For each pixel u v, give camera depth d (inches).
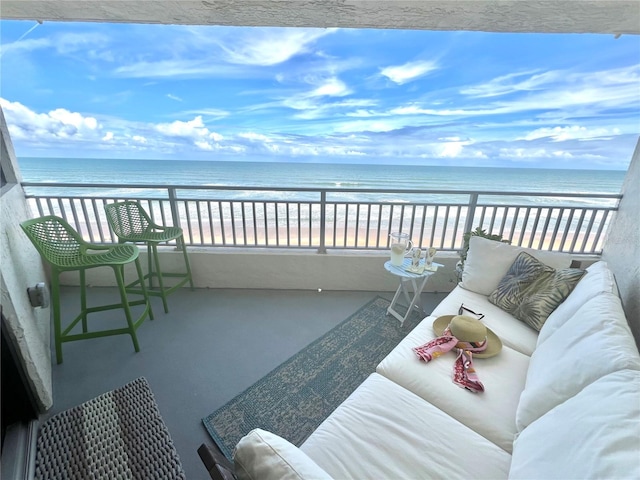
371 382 55.2
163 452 56.8
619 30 82.0
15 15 80.2
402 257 96.2
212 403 68.4
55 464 53.8
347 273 119.0
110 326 94.5
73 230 79.0
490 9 72.2
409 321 100.7
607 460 27.0
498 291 81.1
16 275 68.7
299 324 98.5
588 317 50.6
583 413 34.3
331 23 82.2
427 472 39.2
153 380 74.3
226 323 98.4
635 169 97.0
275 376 76.6
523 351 65.1
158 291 109.4
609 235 107.7
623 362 38.5
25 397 58.0
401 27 83.5
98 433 59.9
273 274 119.3
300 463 26.9
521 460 36.6
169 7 72.4
